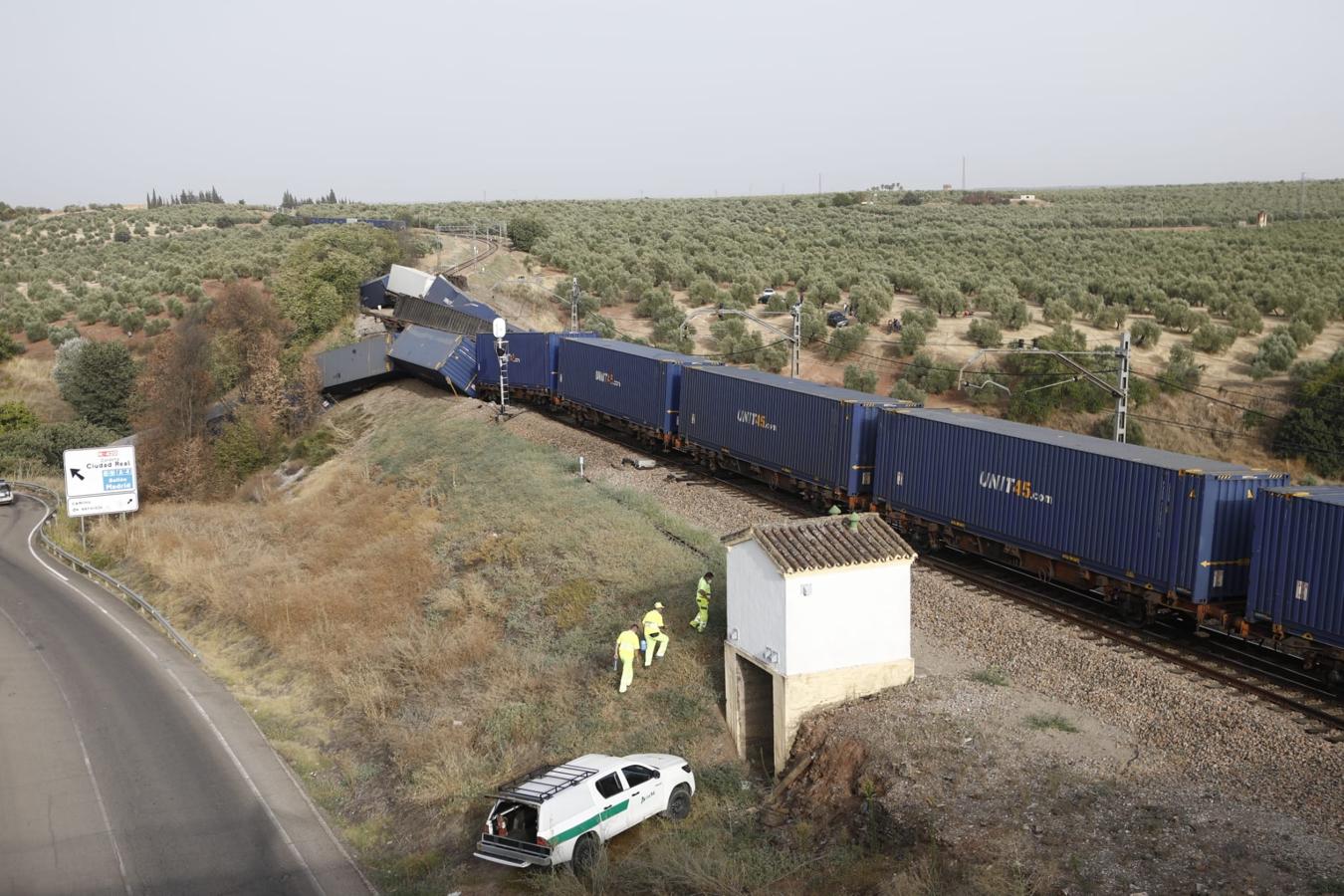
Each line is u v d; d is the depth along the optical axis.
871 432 29.59
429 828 18.67
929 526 27.44
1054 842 13.51
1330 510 17.23
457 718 22.78
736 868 14.85
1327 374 53.38
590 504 33.66
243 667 28.42
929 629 21.64
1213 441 53.94
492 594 28.95
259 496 51.44
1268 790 14.29
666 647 22.48
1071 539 22.72
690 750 19.55
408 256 88.00
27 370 78.75
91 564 41.69
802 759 17.44
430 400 57.81
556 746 20.28
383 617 29.52
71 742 23.03
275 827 19.02
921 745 16.27
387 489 43.84
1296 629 17.94
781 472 32.91
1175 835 13.38
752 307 79.38
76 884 16.91
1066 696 17.94
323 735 23.56
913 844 14.16
